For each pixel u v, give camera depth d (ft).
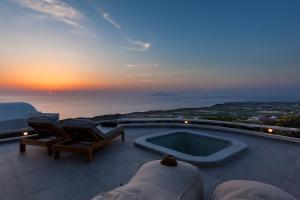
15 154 12.03
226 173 9.54
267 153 12.80
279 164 10.77
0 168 9.81
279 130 16.78
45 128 12.61
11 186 7.92
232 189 4.30
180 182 4.86
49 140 12.18
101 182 8.38
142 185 4.15
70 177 8.84
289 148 13.97
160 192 3.86
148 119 23.97
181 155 11.32
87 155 10.75
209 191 7.75
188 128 21.85
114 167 10.12
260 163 10.92
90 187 7.91
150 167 5.69
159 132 19.62
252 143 15.39
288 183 8.47
